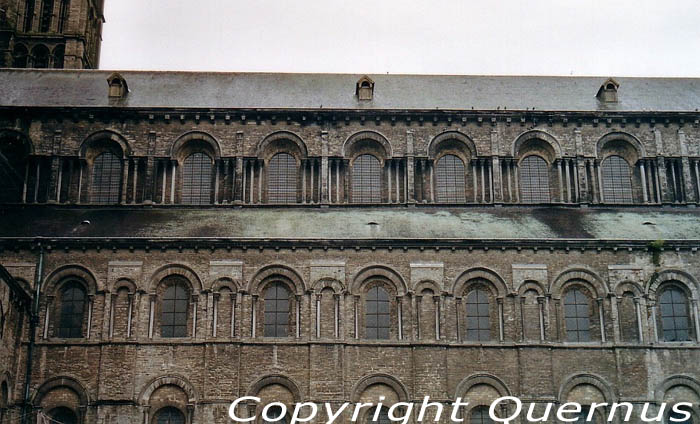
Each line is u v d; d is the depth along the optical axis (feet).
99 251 171.73
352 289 171.01
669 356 168.96
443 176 197.98
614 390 167.22
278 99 207.00
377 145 198.08
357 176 197.06
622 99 211.41
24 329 166.50
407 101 207.72
